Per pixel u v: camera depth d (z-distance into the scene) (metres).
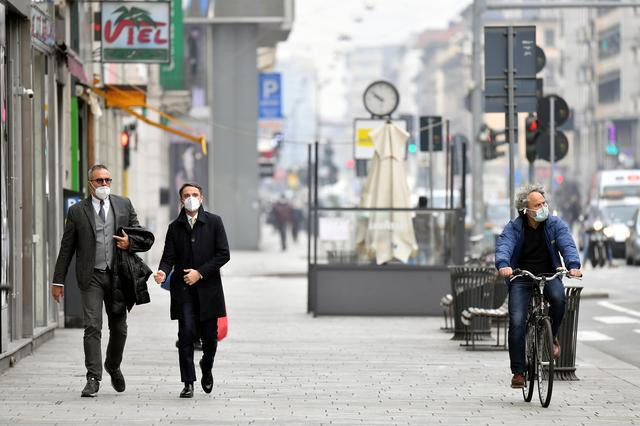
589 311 60.19
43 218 44.19
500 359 39.66
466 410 29.03
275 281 85.50
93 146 67.75
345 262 56.41
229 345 43.59
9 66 38.88
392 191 59.16
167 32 62.56
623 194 119.19
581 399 30.91
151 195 112.25
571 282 71.75
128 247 30.62
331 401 30.28
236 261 112.50
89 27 63.38
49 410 28.55
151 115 109.44
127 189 88.38
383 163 59.44
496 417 28.03
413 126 71.44
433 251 56.41
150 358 39.12
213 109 130.88
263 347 42.94
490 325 45.91
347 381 34.06
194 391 31.91
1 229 35.41
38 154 44.62
